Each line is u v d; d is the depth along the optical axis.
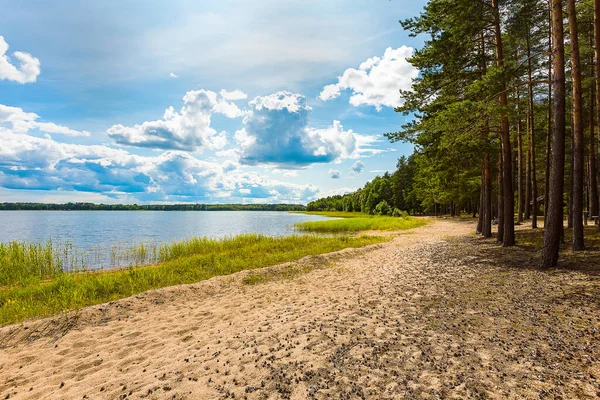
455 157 14.45
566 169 26.77
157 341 5.27
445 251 13.75
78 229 40.06
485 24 12.16
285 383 3.60
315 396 3.31
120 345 5.20
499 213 14.77
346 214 92.00
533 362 3.78
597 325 4.61
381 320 5.59
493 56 13.32
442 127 11.42
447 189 27.34
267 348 4.61
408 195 65.75
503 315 5.39
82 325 6.21
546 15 13.79
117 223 55.62
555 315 5.16
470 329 4.92
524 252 10.98
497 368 3.70
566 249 10.30
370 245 18.02
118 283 9.51
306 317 6.00
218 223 56.44
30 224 51.03
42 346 5.32
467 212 56.44
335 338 4.84
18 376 4.29
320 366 3.96
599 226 13.39
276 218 82.25
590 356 3.82
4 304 7.73
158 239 27.27
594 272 7.23
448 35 12.65
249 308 7.02
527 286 6.91
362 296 7.43
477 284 7.57
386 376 3.66
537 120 20.05
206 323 6.10
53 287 9.02
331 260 13.43
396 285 8.28
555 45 8.07
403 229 31.38
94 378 4.04
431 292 7.28
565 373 3.51
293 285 9.20
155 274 10.52
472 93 11.55
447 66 13.60
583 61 13.83
